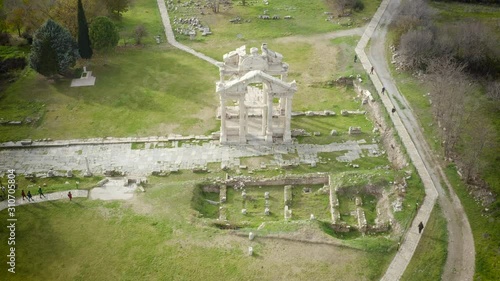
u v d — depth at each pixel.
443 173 74.81
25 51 110.81
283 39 117.81
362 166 79.25
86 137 85.25
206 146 83.25
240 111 80.81
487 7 129.75
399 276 58.81
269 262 60.09
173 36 119.38
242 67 82.88
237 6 134.38
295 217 69.50
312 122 89.50
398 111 88.88
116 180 74.12
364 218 68.69
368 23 123.44
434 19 118.50
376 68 103.31
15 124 87.94
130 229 65.00
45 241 63.34
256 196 73.38
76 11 106.00
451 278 59.09
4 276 58.72
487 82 95.88
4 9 111.31
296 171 78.00
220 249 61.94
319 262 60.06
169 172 77.44
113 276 58.91
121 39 116.94
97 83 99.69
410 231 64.81
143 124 88.44
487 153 77.50
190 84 99.88
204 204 71.88
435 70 95.44
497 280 58.97
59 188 72.19
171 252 61.62
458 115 80.75
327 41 116.12
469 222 66.62
